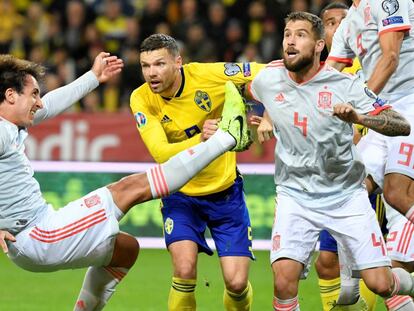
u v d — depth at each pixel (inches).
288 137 748.0
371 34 831.1
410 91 832.9
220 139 735.1
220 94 818.2
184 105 818.8
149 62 794.2
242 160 1457.9
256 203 1450.5
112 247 749.9
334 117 729.0
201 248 823.7
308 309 1015.6
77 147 1502.2
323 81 728.3
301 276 757.9
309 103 730.8
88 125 1499.8
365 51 842.2
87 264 753.0
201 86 816.9
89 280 789.2
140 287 1155.9
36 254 729.6
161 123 827.4
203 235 828.0
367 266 740.0
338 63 887.7
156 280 1206.3
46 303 1050.7
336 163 743.7
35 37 1908.2
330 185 751.7
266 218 1448.1
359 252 742.5
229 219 823.7
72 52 1813.5
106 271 783.7
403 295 782.5
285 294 734.5
